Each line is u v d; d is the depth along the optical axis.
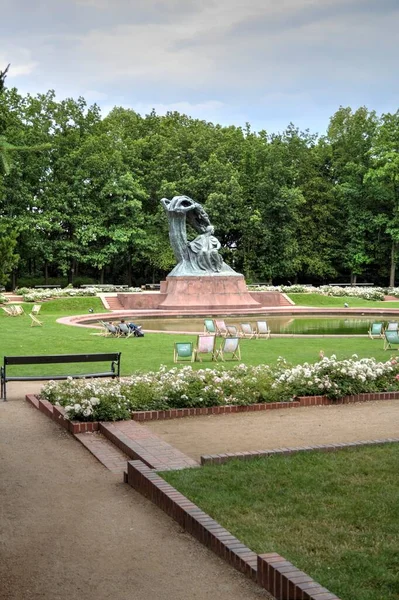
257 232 59.59
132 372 17.94
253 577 5.59
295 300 48.56
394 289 54.72
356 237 64.06
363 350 23.06
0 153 8.34
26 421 12.19
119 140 59.56
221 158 59.91
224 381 13.36
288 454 9.07
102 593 5.44
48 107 56.50
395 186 60.91
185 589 5.48
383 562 5.58
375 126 64.88
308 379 13.77
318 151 67.12
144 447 9.76
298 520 6.62
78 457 9.86
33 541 6.60
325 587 5.10
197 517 6.66
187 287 43.81
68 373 17.89
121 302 44.38
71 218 55.03
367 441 9.70
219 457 8.80
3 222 50.69
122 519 7.19
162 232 58.88
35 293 43.94
